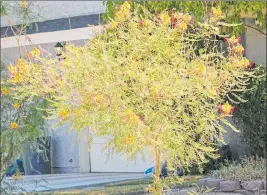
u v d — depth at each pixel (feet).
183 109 21.89
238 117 46.11
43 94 25.03
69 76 21.88
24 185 37.58
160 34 22.74
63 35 53.26
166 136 21.44
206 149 22.38
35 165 54.70
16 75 23.63
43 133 28.78
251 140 45.96
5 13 34.17
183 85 21.65
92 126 21.31
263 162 39.86
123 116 20.88
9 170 32.22
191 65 22.13
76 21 54.34
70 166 57.62
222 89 23.79
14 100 28.50
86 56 21.95
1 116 29.04
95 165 57.11
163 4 35.29
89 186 43.98
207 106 22.36
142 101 21.59
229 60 24.12
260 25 44.37
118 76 21.61
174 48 22.75
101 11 54.08
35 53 24.04
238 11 39.09
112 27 24.04
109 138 22.17
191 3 35.09
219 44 29.96
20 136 28.22
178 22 23.85
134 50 22.54
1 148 29.07
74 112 21.50
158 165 22.75
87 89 21.27
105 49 22.77
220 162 44.24
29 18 32.89
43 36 53.31
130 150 21.63
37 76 23.21
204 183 35.99
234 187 35.12
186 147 22.12
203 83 21.94
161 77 21.76
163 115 21.65
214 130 23.00
